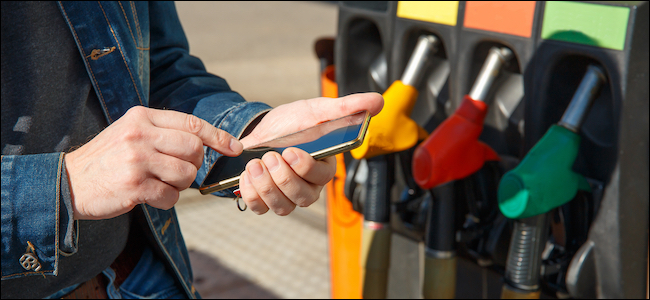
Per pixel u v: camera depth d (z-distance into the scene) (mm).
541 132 978
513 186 897
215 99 882
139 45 888
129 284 959
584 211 968
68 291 899
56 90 791
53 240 656
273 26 7730
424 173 1013
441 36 1102
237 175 680
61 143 802
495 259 1112
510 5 968
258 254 2098
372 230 1219
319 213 2471
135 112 612
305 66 5336
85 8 807
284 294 1836
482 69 1025
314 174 618
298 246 2160
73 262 827
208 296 1826
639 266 950
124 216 900
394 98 1083
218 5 9688
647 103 876
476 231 1129
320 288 1872
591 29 858
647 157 909
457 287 1313
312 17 8578
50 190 633
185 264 1026
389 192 1217
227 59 5652
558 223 1000
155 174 604
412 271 1410
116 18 840
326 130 659
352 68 1354
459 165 1011
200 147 615
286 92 4352
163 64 984
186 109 896
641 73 850
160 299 982
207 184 708
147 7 923
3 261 669
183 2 9789
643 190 923
